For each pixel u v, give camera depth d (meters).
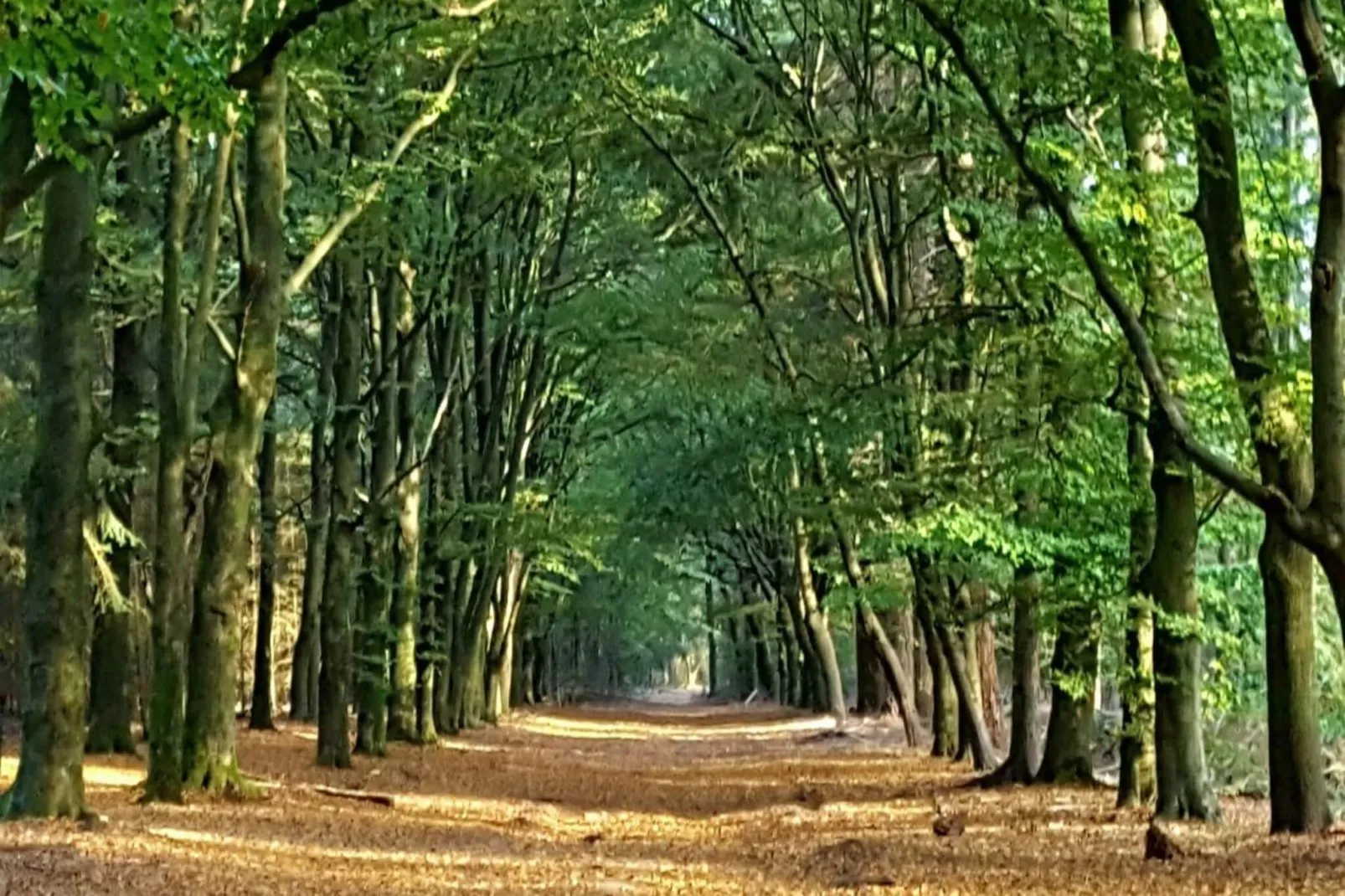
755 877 12.63
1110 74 12.74
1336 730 20.28
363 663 26.50
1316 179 16.22
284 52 14.58
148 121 12.45
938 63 18.16
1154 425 14.36
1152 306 14.78
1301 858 11.70
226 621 16.86
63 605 13.19
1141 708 17.31
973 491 17.95
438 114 21.30
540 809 19.80
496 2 20.48
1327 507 11.60
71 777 13.28
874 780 24.28
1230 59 13.73
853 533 21.59
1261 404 13.06
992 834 15.37
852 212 23.11
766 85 23.31
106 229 19.81
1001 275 16.81
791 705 61.06
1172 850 12.51
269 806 16.58
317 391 29.56
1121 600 16.66
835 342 25.98
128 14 8.88
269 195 17.02
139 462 25.17
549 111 24.75
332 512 23.72
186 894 9.91
